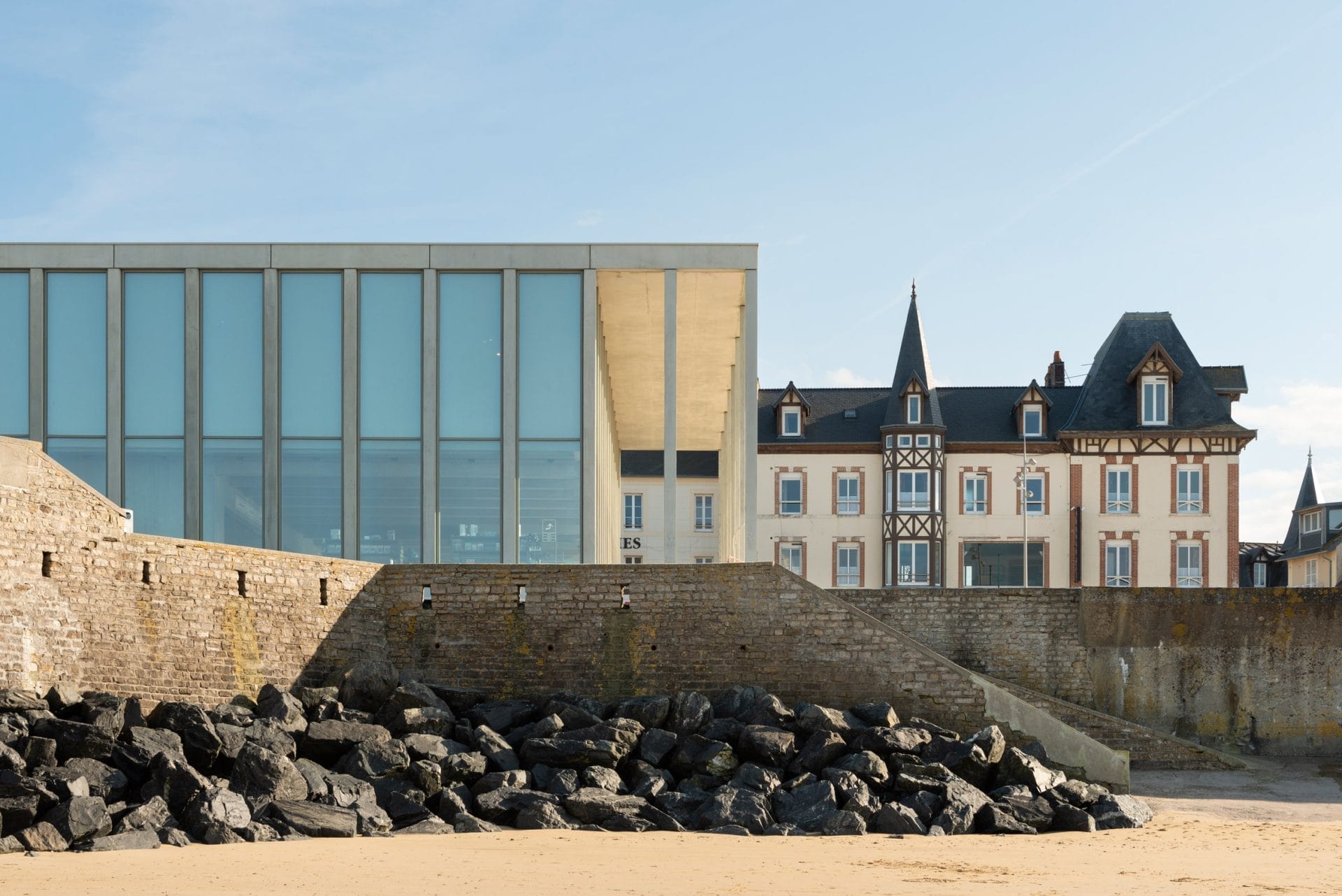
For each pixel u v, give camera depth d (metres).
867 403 58.44
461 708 25.89
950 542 55.88
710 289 33.00
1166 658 29.50
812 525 56.25
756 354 31.80
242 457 30.20
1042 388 58.84
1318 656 29.08
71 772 19.11
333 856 18.03
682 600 26.98
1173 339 57.81
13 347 30.25
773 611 26.69
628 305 34.12
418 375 30.69
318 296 30.75
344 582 26.58
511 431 30.52
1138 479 55.50
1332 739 28.89
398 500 30.31
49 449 30.05
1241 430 55.12
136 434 30.16
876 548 56.00
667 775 23.52
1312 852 20.66
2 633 20.81
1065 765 24.98
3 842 17.38
